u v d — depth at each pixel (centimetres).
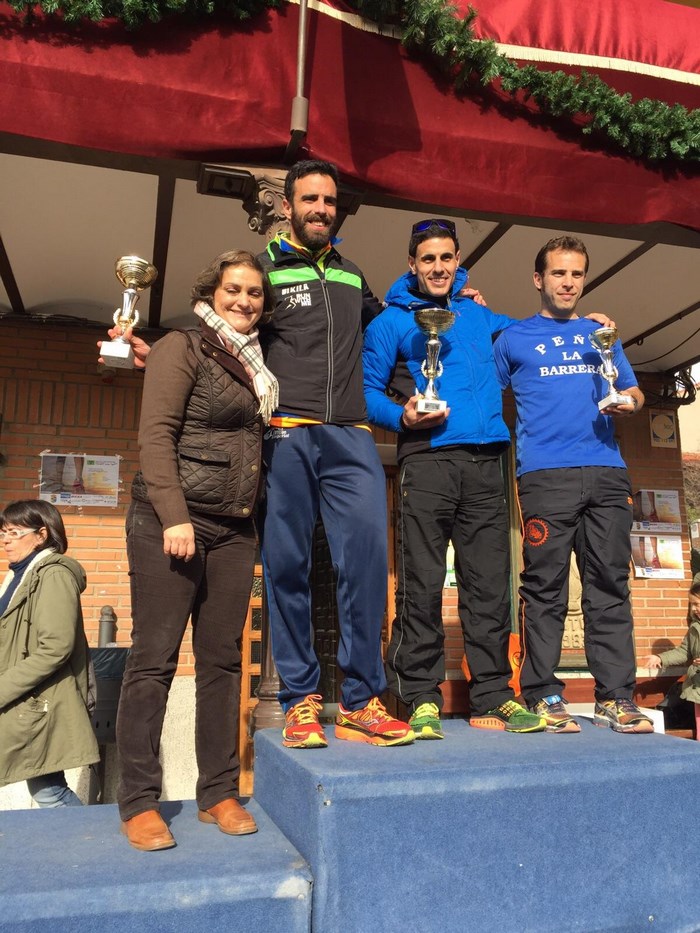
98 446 548
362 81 340
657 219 381
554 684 281
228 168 322
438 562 277
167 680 211
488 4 374
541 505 294
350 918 180
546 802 203
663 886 209
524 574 299
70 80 301
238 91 319
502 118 363
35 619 311
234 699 227
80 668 325
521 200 363
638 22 394
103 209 414
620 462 300
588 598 295
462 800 195
